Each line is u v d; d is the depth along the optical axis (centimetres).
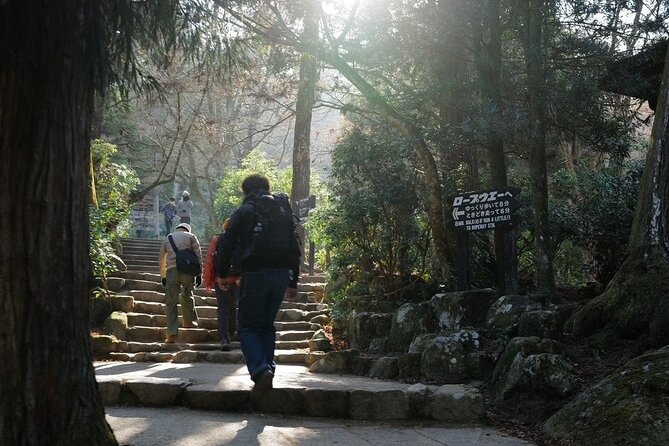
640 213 663
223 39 603
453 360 644
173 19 470
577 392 534
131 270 1387
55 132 304
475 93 931
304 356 890
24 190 295
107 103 509
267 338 554
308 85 965
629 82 851
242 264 543
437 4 888
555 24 914
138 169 2762
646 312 600
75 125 313
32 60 298
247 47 673
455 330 694
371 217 966
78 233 313
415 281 994
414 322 790
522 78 966
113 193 1202
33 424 294
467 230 811
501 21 945
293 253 551
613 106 975
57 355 303
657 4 891
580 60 929
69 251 308
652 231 641
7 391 290
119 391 548
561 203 1050
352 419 542
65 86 308
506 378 582
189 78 1373
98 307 987
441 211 895
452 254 895
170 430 459
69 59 310
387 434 488
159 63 557
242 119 2364
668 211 642
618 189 998
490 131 832
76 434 306
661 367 475
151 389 548
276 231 541
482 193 801
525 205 996
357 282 1040
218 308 930
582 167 1170
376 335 855
